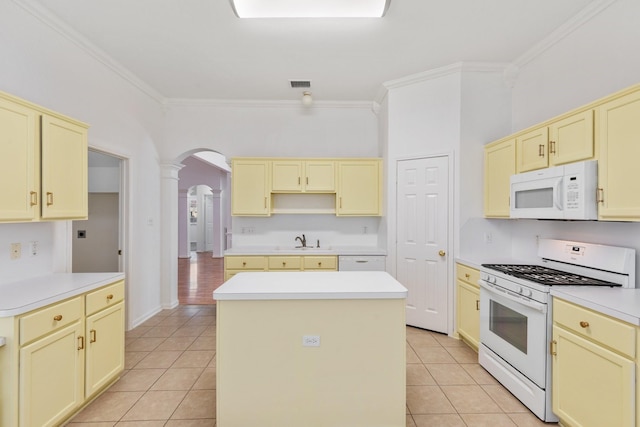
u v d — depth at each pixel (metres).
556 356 1.95
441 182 3.52
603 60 2.38
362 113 4.57
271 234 4.57
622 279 2.04
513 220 3.38
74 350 2.02
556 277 2.28
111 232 3.99
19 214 1.94
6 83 2.20
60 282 2.22
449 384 2.50
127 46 3.02
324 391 1.88
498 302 2.53
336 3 2.38
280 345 1.87
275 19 2.61
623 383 1.52
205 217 12.16
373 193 4.24
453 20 2.62
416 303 3.72
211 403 2.26
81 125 2.43
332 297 1.85
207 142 4.53
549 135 2.43
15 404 1.65
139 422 2.05
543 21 2.63
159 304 4.40
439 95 3.53
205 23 2.67
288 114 4.57
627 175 1.81
